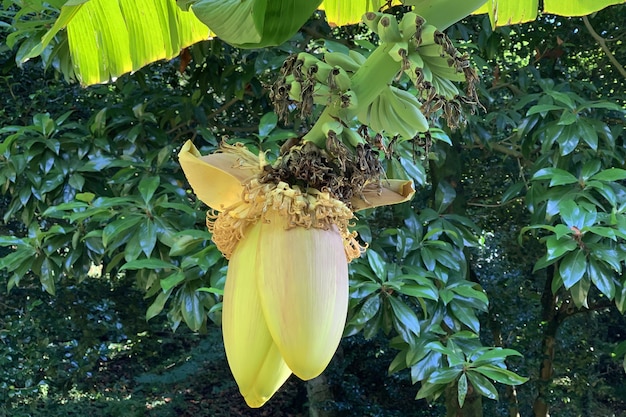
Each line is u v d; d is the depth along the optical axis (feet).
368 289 7.00
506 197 9.14
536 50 11.92
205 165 2.88
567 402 18.88
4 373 18.20
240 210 2.86
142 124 8.72
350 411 20.02
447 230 8.10
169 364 24.12
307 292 2.70
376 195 2.99
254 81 9.50
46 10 8.17
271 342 2.79
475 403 11.50
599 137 9.02
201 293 7.37
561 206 6.82
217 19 2.64
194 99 9.46
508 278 18.42
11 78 14.08
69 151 8.57
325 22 9.96
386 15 2.61
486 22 9.37
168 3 4.66
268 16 2.62
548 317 17.08
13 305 19.51
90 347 20.42
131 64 4.84
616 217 6.84
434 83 2.70
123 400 21.50
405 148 7.20
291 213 2.74
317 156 2.77
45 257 8.27
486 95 8.91
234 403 23.95
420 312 12.28
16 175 8.04
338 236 2.86
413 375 7.44
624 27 11.62
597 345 19.88
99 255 8.13
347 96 2.62
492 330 17.79
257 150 7.50
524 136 9.01
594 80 12.07
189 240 6.88
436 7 2.71
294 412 23.98
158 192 8.19
